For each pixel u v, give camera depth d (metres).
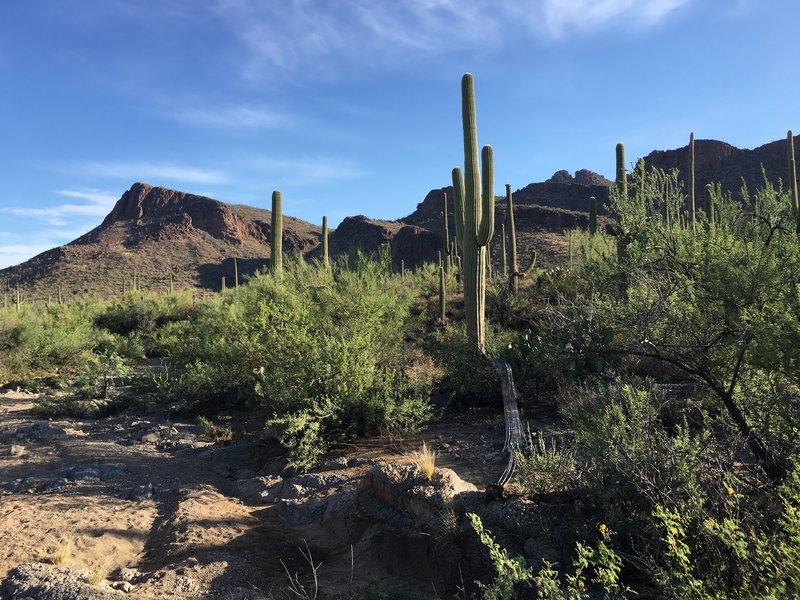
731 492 3.32
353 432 8.79
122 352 24.56
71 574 4.87
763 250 4.52
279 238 18.77
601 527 3.53
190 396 13.53
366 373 9.10
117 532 6.10
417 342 13.23
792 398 4.04
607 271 6.34
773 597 2.46
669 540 3.14
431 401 10.21
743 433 4.20
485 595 3.35
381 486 5.89
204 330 16.08
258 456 8.95
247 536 5.96
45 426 11.91
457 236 15.43
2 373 21.05
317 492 7.00
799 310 3.83
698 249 4.96
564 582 3.87
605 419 4.69
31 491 7.71
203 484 7.84
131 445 10.41
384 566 5.06
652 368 7.01
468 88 12.69
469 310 11.96
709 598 2.82
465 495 5.20
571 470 4.91
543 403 8.94
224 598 4.48
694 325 4.61
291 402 8.83
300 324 11.29
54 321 32.09
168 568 5.20
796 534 2.81
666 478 3.85
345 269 15.68
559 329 5.73
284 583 4.92
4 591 4.54
